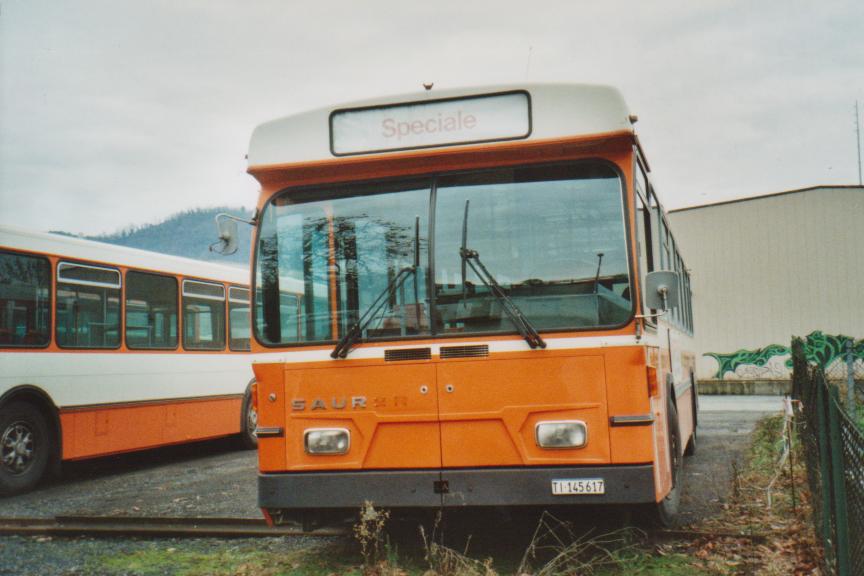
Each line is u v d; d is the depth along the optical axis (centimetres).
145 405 1198
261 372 597
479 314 566
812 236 3173
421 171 598
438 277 578
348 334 578
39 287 1031
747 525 681
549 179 579
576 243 566
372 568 577
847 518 438
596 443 538
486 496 545
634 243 557
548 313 559
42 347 1030
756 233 3250
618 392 539
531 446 546
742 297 3256
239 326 1467
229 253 664
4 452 968
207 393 1351
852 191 3144
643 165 645
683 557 586
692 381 1240
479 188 588
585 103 575
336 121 612
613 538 624
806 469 867
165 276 1270
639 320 546
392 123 602
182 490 989
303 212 615
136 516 766
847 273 3127
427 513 624
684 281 1254
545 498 537
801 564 561
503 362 555
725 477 954
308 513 602
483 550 625
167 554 667
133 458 1419
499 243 575
